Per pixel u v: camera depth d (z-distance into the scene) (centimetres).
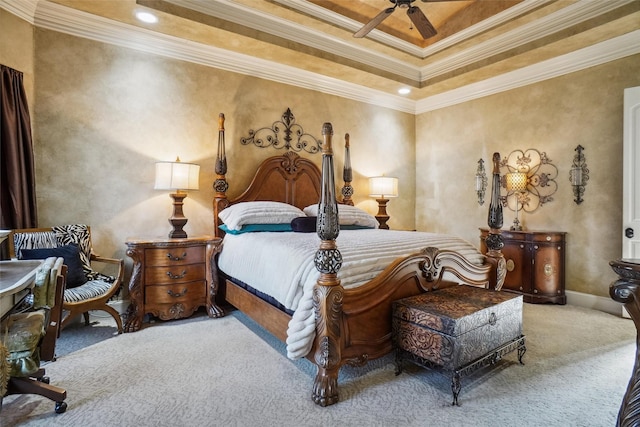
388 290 222
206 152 382
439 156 538
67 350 254
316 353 191
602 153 365
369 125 521
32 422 169
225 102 394
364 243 251
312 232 334
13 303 163
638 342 122
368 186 522
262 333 292
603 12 319
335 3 373
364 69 442
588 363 235
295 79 443
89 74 318
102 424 168
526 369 227
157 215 354
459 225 511
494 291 247
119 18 317
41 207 299
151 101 349
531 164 425
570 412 179
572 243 387
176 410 180
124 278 337
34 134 295
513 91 444
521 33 379
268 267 250
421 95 537
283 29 374
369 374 221
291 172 437
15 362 168
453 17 415
